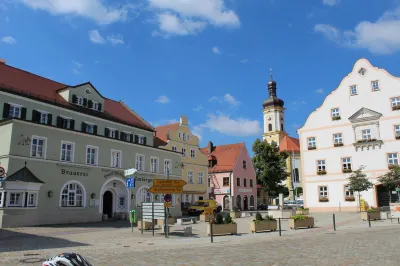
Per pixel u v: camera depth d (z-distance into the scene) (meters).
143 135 42.19
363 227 23.11
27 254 12.66
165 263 10.47
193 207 42.22
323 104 46.56
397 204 28.70
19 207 25.19
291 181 74.00
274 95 104.06
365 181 37.38
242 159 62.81
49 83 36.25
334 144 44.75
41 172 27.19
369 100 43.12
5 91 28.67
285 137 89.31
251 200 63.22
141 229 20.64
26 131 26.72
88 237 18.84
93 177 31.34
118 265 10.20
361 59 44.44
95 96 37.28
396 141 40.53
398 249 12.34
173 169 41.34
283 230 22.44
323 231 21.19
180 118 50.94
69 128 32.00
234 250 13.24
